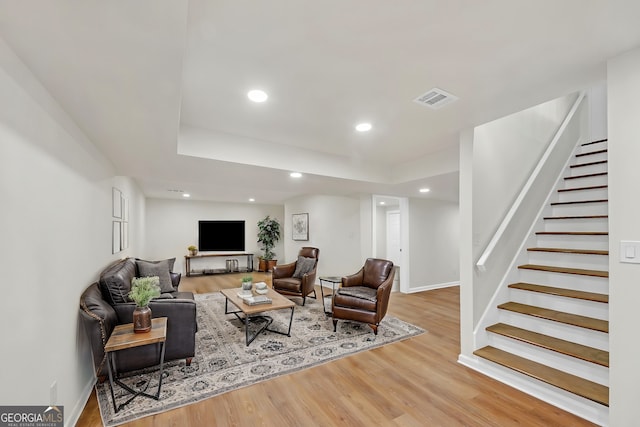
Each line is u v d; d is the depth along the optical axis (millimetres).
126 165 3146
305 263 5285
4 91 1163
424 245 6246
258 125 2678
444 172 3496
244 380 2400
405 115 2434
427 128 2730
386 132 2852
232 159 2912
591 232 2770
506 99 2146
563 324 2332
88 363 2213
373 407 2064
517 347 2479
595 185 3238
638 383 1559
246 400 2141
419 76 1832
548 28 1381
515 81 1892
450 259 6715
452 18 1310
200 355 2865
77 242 2055
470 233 2645
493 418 1940
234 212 8641
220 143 2852
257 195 6977
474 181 2684
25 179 1335
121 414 1954
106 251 2947
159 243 7707
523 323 2625
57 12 950
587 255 2629
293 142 3166
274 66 1717
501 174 2980
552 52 1581
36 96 1425
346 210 6316
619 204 1634
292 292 4852
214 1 1196
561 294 2479
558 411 2002
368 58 1635
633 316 1579
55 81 1436
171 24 1023
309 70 1762
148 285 2264
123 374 2451
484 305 2699
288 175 3572
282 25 1356
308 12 1271
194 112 2396
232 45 1511
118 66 1302
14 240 1243
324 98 2135
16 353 1255
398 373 2537
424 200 6297
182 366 2635
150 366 2420
